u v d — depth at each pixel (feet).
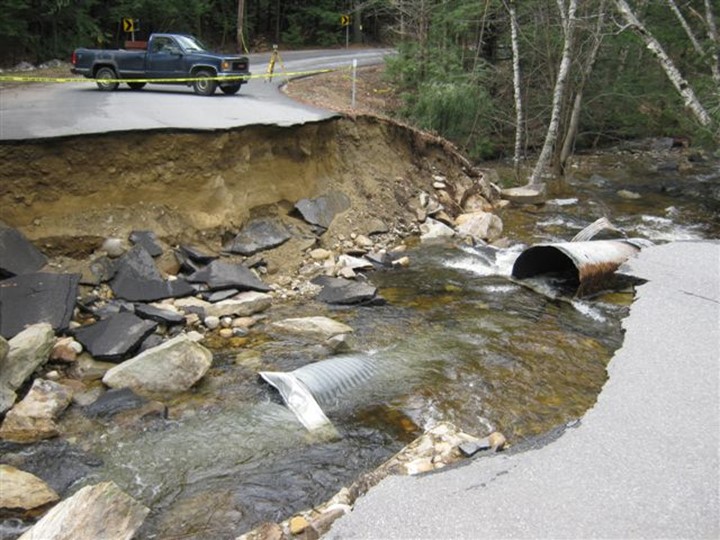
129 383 24.00
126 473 19.52
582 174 73.46
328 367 25.68
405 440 21.59
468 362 27.20
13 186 31.24
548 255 38.81
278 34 144.87
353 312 32.65
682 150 87.56
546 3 71.77
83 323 28.45
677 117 75.56
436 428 20.94
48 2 79.46
